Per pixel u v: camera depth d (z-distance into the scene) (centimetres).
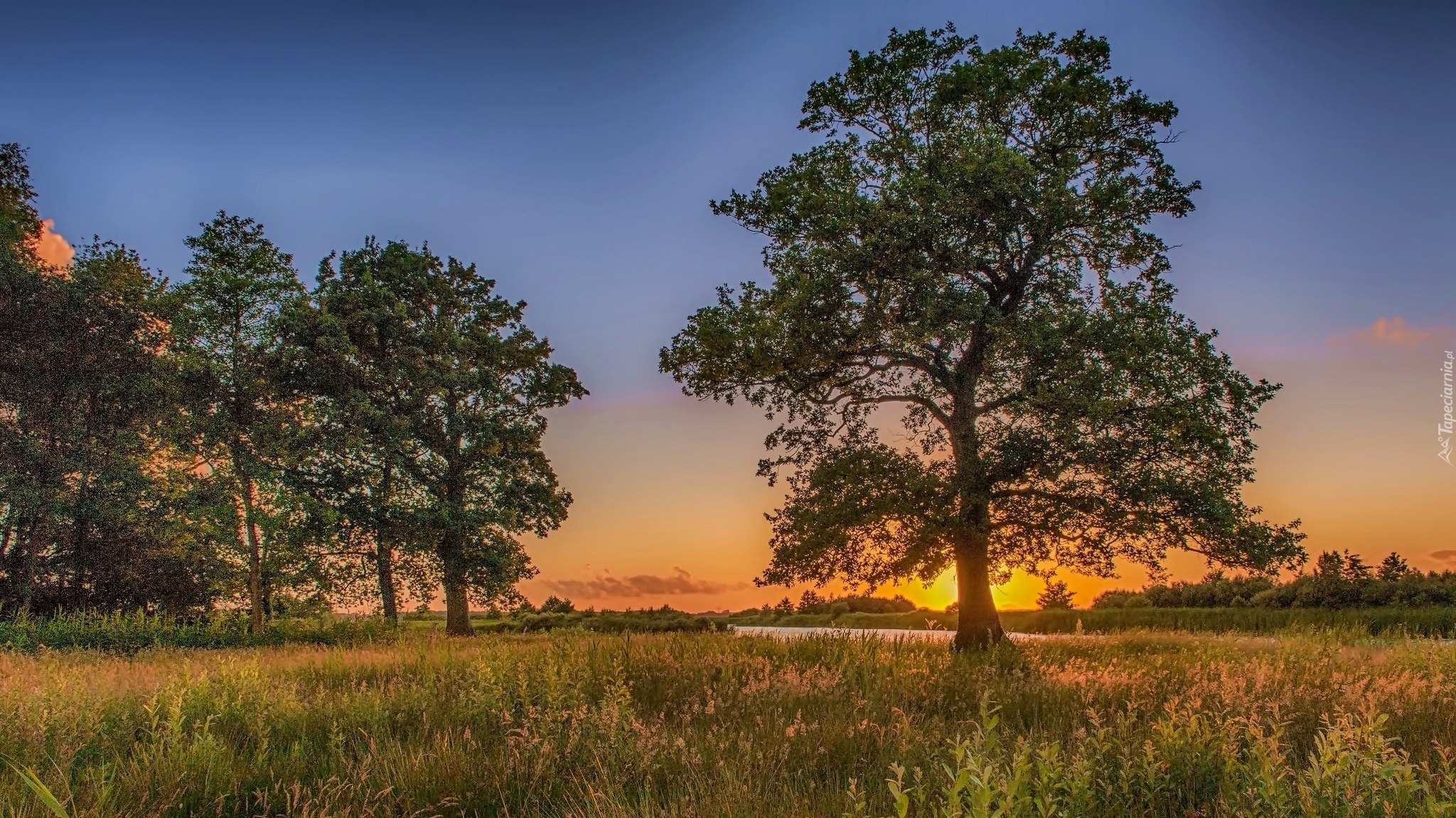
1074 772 431
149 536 2752
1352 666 1102
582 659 1207
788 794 512
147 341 2891
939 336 1786
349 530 2964
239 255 2855
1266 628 2647
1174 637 1959
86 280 2756
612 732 655
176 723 686
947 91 1902
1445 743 604
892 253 1752
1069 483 1750
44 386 2702
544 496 3369
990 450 1767
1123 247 1961
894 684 980
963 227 1792
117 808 533
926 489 1692
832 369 2050
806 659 1270
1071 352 1656
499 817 523
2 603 2466
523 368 3475
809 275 1898
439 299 3384
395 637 2370
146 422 2789
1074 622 3247
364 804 510
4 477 2556
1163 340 1661
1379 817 379
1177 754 511
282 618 2709
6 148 3072
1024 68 1956
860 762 602
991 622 1820
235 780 579
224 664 1128
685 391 2141
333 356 2992
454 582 3134
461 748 651
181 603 2762
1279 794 397
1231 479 1727
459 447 3284
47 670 1177
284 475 2864
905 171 1930
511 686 930
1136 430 1702
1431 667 1015
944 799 440
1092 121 1930
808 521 1828
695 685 999
